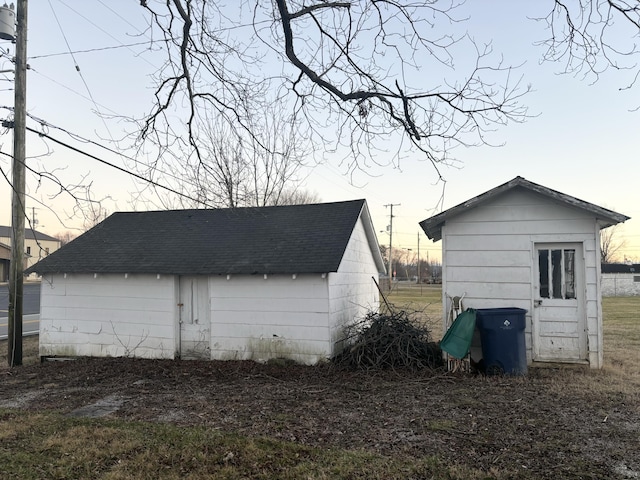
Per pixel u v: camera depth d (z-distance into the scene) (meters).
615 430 5.34
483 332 8.39
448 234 9.22
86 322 10.91
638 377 7.89
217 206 12.01
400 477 4.19
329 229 10.74
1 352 12.15
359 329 10.06
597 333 8.45
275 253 10.18
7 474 4.33
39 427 5.66
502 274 8.91
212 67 6.01
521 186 8.66
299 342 9.59
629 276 48.50
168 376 8.79
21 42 9.76
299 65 5.20
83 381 8.54
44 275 11.10
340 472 4.29
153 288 10.52
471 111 5.18
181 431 5.41
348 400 6.82
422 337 9.64
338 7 5.16
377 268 15.01
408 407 6.38
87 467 4.46
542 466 4.39
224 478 4.21
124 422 5.85
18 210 10.18
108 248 11.60
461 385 7.58
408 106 5.19
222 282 10.12
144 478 4.23
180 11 5.07
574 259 8.68
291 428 5.55
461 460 4.55
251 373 8.84
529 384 7.51
